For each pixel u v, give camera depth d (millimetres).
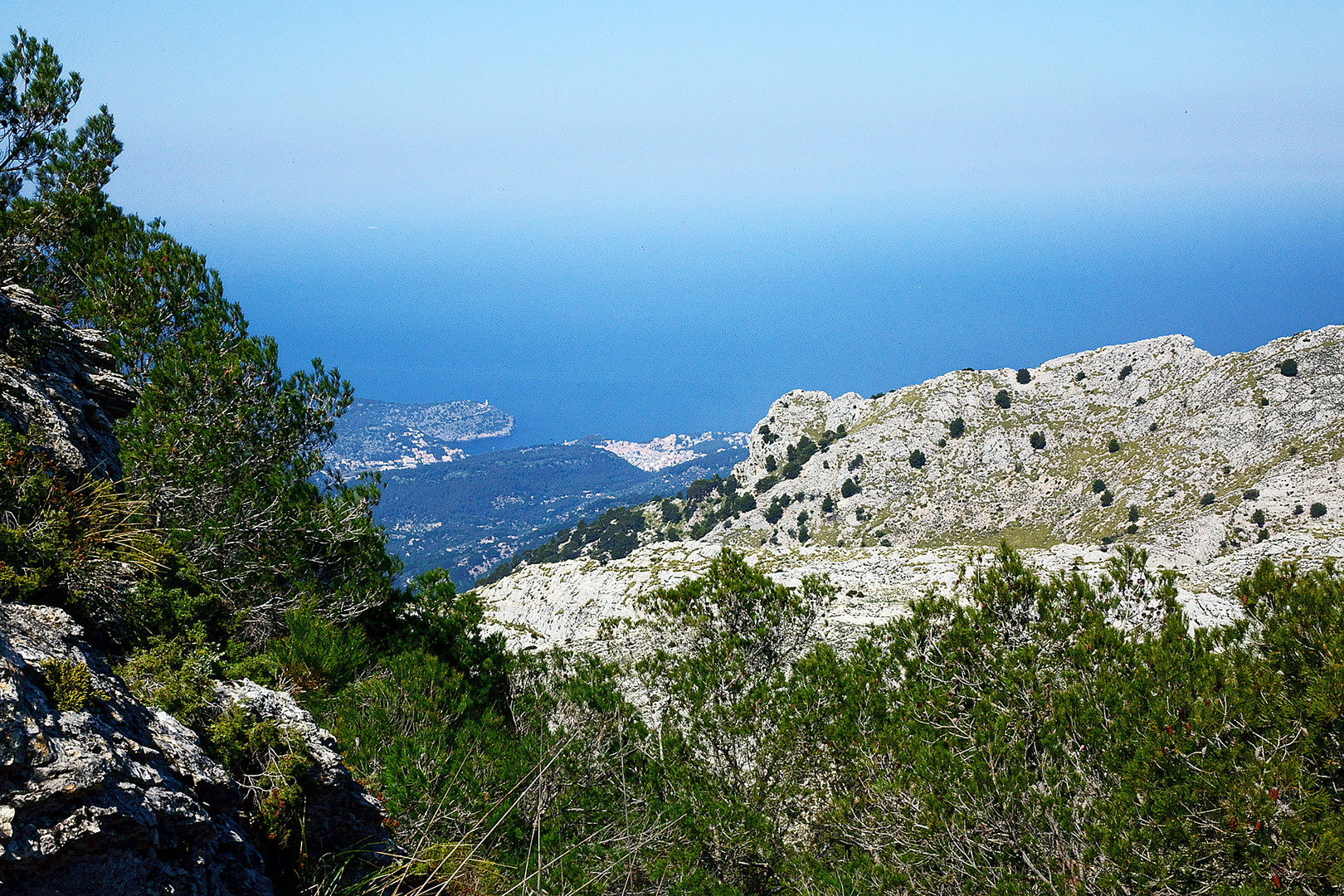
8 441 8859
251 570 13750
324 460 17047
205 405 14945
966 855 11148
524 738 12852
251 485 14367
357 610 14789
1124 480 144875
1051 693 11812
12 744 4734
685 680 15320
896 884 11594
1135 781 10047
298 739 7211
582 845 10516
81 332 15312
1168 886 9336
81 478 10227
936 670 13094
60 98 21422
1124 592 13734
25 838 4523
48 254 18938
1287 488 119438
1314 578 10969
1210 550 117625
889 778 12180
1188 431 143750
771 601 16453
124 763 5316
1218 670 10500
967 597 14539
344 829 7379
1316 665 10094
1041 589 13211
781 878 12547
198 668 7367
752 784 13609
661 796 13172
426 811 8703
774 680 14820
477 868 8195
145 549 8805
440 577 16828
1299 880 8820
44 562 7367
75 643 6531
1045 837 10758
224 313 17750
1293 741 9625
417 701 11531
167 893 5098
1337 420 125375
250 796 6625
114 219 20016
